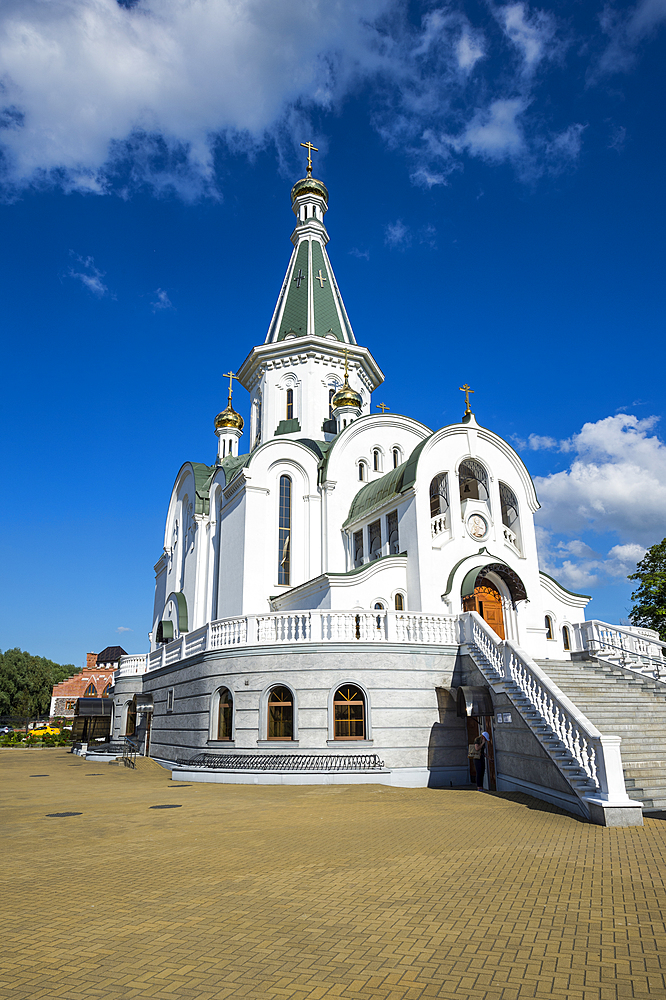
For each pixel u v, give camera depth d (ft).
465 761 69.26
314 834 38.22
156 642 159.43
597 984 17.81
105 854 34.32
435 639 72.18
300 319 145.69
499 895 25.57
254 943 20.98
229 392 155.84
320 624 70.69
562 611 100.07
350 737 67.56
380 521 97.66
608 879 27.55
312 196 162.91
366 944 20.71
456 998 17.03
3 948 21.01
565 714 48.14
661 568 131.03
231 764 67.87
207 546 124.47
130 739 119.85
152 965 19.39
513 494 98.07
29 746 178.09
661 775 48.67
